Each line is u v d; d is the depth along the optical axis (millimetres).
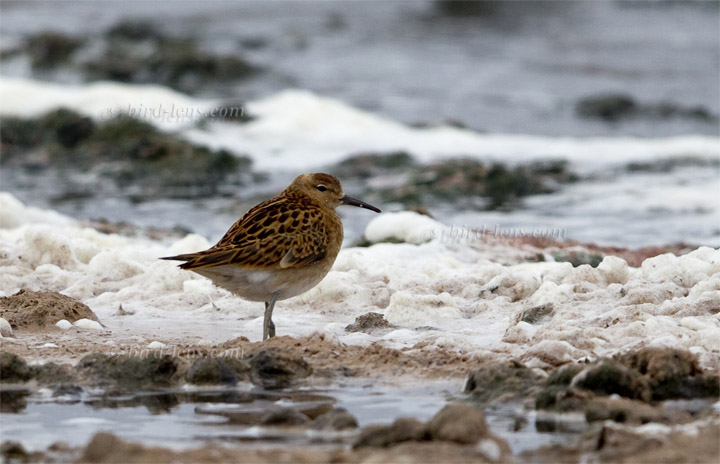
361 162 25891
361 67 42750
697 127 35188
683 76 42406
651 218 20422
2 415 8117
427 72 41906
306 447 7199
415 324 11164
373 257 14227
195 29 49000
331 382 8953
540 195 23078
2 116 29203
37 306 11039
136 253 14125
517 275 12391
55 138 28406
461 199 22844
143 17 52688
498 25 51594
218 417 8000
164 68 40906
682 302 10523
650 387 8344
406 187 23359
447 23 51625
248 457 6832
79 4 57562
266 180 25344
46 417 8055
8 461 6945
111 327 11109
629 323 10016
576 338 9664
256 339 10703
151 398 8562
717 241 18281
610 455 6922
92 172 26359
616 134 33844
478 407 8180
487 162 25609
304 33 48375
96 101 29906
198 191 24750
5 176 26203
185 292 12531
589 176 24359
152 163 26562
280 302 12180
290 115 29828
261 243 10328
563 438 7402
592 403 7801
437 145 27891
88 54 42219
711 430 7266
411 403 8305
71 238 14570
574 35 49531
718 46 47875
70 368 9234
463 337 10141
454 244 15414
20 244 14094
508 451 7070
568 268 12305
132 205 23375
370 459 6758
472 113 35625
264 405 8320
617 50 46719
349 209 22328
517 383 8406
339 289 12273
